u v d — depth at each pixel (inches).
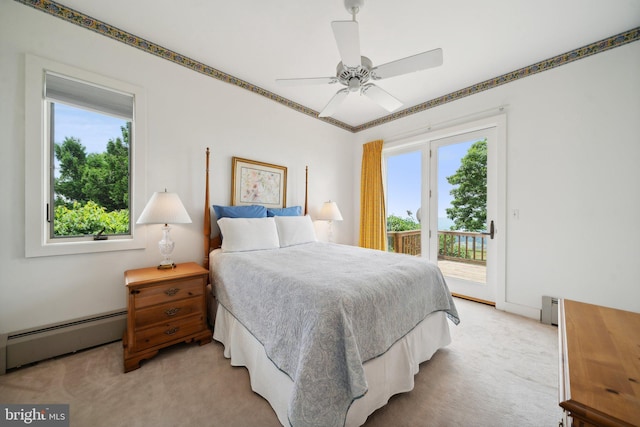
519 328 88.0
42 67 66.8
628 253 78.6
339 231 158.6
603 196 82.2
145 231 84.4
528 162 96.7
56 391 55.1
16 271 64.4
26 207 65.2
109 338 76.4
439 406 52.5
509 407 52.1
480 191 113.5
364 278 56.0
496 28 76.4
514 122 99.9
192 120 95.1
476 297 115.1
